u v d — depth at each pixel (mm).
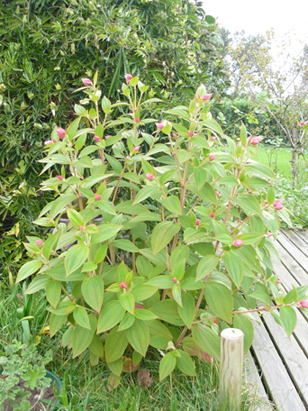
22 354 1741
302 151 6859
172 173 1606
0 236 3221
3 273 2963
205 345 1697
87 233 1474
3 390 1521
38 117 2857
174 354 1637
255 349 2359
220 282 1650
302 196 5906
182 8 3367
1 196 2889
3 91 2699
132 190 2338
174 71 3162
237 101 9859
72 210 1454
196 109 1610
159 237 1646
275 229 1634
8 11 2725
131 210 1860
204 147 1492
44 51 2854
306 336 2539
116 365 1731
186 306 1627
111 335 1716
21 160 2822
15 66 2713
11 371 1606
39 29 2693
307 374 2123
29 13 2762
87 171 2893
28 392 1594
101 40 2811
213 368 1927
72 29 2777
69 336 1839
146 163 1705
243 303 2027
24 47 2742
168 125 1613
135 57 2869
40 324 2184
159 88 3031
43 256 1621
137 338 1566
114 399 1760
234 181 1514
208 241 1587
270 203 1547
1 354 1817
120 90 2871
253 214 1657
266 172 1472
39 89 2773
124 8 2949
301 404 1873
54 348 2066
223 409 1574
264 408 1812
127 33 2699
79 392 1779
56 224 1774
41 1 2785
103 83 2879
